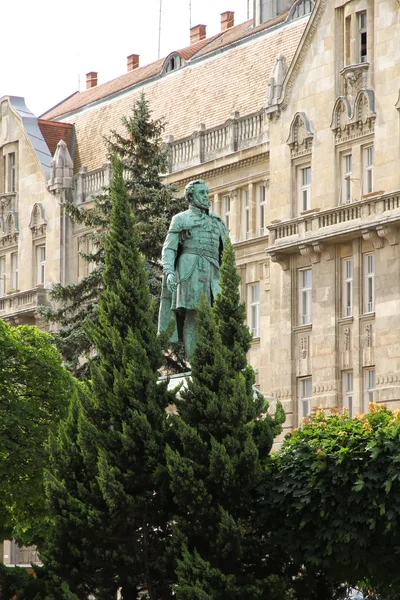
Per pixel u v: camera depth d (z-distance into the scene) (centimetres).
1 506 4912
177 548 3447
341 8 8019
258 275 8481
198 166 8888
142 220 7456
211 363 3538
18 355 4966
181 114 9406
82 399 3575
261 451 3544
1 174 10575
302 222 8025
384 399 7512
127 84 10325
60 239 9919
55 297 7875
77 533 3494
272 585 3419
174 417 3512
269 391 8281
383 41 7750
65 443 3578
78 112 10638
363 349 7706
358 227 7644
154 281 7038
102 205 7806
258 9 9506
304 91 8188
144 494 3488
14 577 3572
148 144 7638
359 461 3400
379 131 7719
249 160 8569
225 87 9169
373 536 3425
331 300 7875
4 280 10506
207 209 3959
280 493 3469
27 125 10356
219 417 3472
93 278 7775
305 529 3491
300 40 8200
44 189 10112
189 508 3419
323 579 3619
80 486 3528
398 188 7594
